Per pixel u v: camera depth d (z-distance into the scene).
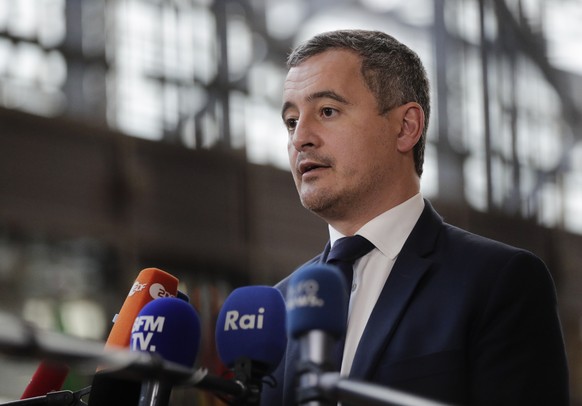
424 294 5.07
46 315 19.34
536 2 25.94
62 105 19.94
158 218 20.78
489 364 4.86
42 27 19.86
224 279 21.38
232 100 21.86
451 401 4.79
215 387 3.87
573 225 25.89
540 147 25.69
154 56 21.02
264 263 21.94
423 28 24.05
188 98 21.36
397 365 4.87
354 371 4.90
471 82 24.62
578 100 26.38
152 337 4.25
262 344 4.14
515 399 4.80
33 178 19.59
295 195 22.69
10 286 19.12
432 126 24.02
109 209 20.28
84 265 19.88
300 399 3.63
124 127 20.55
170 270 20.78
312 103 5.41
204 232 21.28
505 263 5.08
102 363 3.24
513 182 25.02
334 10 22.69
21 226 19.34
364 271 5.24
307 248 22.64
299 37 22.53
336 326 3.75
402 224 5.34
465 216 23.97
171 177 21.06
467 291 5.01
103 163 20.34
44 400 4.50
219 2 21.88
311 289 3.77
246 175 21.92
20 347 3.09
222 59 21.86
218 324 4.26
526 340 4.91
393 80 5.50
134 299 4.72
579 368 25.48
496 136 24.88
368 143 5.37
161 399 4.17
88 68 20.19
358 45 5.51
